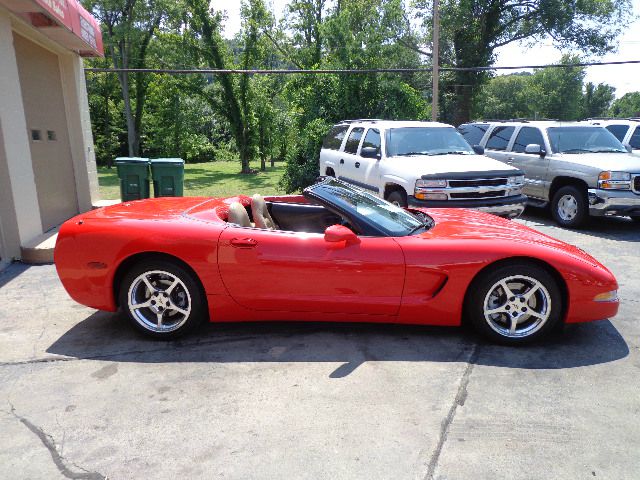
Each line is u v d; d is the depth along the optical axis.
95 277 3.80
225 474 2.36
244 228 3.81
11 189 6.14
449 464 2.44
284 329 4.12
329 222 4.64
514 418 2.84
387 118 16.53
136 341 3.89
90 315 4.46
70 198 8.98
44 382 3.25
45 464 2.44
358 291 3.73
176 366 3.47
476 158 7.82
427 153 8.06
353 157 9.11
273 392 3.12
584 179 8.28
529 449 2.56
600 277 3.69
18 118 6.40
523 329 3.77
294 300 3.76
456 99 32.44
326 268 3.68
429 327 4.16
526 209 10.91
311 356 3.63
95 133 40.28
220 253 3.69
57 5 6.54
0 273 5.79
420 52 32.94
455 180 6.92
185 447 2.57
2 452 2.53
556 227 8.81
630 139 10.47
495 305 3.79
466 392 3.12
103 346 3.80
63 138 8.73
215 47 31.00
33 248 6.18
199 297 3.80
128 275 3.79
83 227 3.83
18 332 4.08
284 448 2.56
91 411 2.91
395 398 3.05
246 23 31.00
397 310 3.77
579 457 2.50
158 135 34.53
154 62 35.62
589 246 7.33
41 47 7.93
